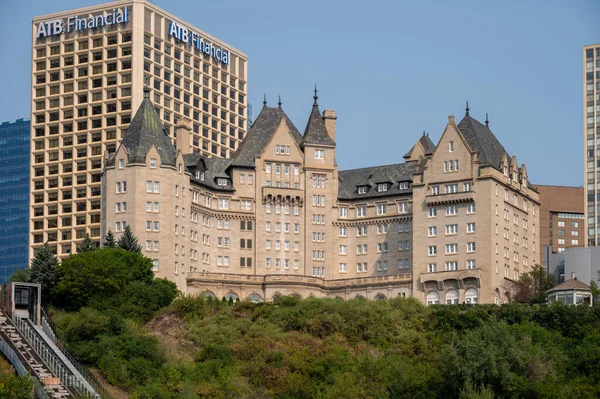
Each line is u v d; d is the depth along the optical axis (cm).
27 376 19000
